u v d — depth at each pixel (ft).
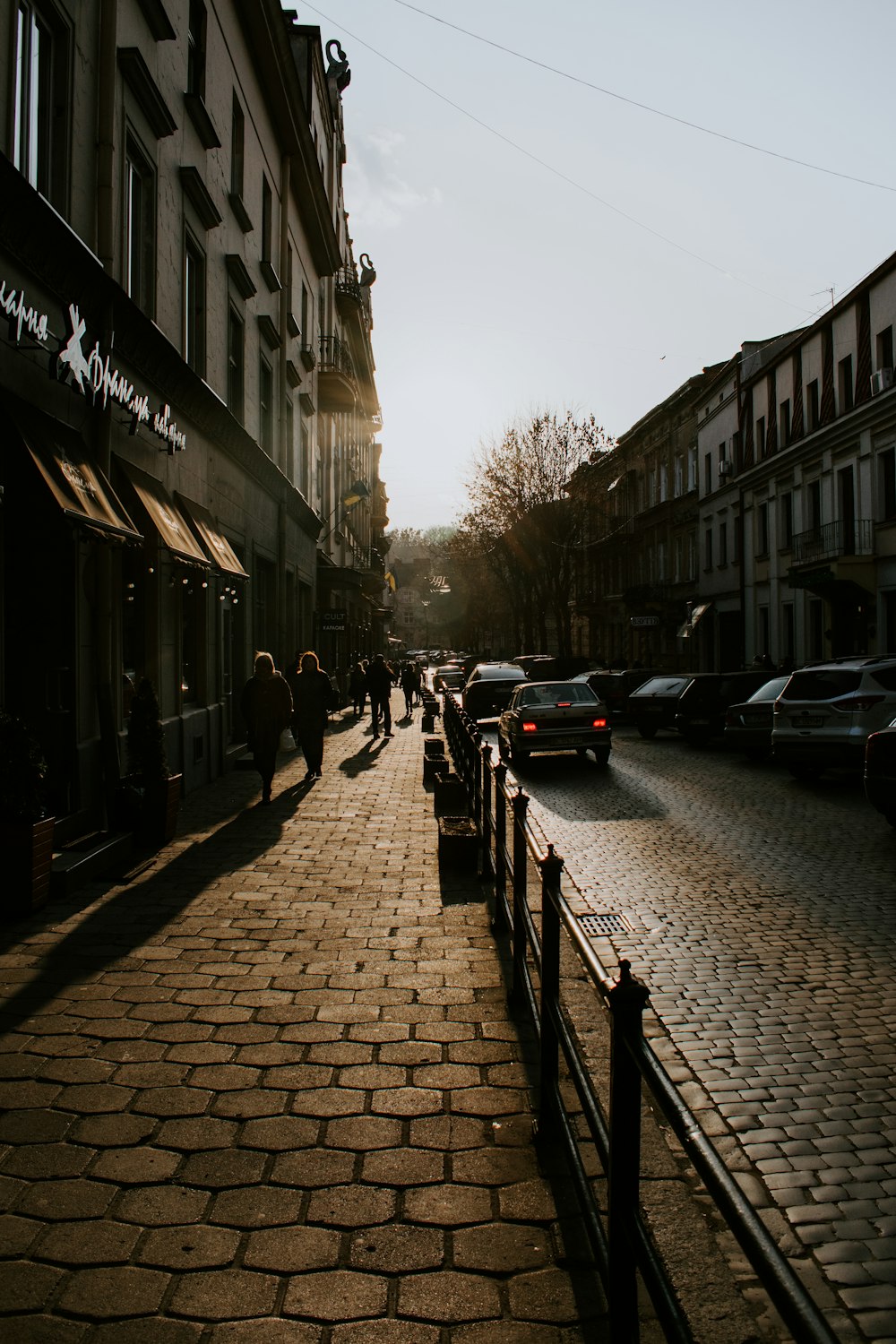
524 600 175.32
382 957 18.35
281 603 68.95
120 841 27.53
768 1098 13.07
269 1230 9.53
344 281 107.86
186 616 45.88
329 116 96.78
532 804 41.16
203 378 46.47
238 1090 12.69
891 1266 9.23
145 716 29.91
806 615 103.55
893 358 83.92
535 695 58.70
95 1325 8.11
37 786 21.93
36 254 25.55
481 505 161.58
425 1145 11.25
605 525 180.65
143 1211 9.84
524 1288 8.65
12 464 25.49
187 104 42.60
